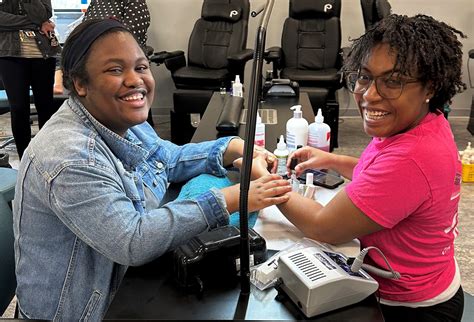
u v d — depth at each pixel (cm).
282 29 468
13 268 125
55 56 326
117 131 120
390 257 110
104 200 99
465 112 486
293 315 92
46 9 316
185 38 488
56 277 109
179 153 156
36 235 108
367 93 102
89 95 109
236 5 436
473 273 230
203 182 145
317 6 430
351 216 106
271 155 154
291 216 118
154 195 135
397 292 112
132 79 109
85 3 473
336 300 92
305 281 90
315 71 422
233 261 102
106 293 109
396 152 102
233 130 202
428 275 111
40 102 337
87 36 106
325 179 151
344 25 475
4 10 303
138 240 99
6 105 360
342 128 456
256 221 127
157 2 476
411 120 103
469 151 328
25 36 309
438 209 104
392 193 101
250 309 93
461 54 104
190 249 100
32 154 104
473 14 459
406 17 104
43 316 111
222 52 435
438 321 113
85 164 99
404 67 97
